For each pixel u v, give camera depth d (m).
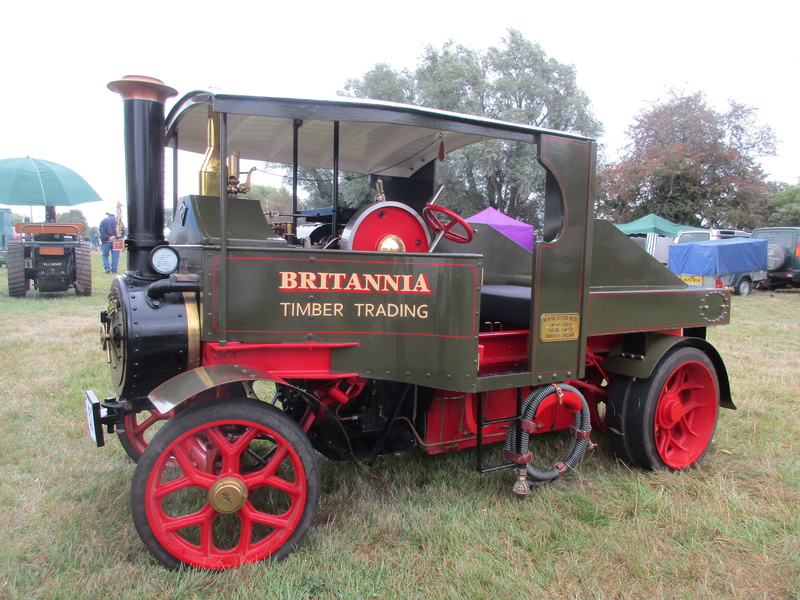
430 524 2.69
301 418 2.95
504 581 2.27
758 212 26.48
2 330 7.11
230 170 2.71
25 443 3.56
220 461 2.60
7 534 2.53
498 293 3.45
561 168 2.86
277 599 2.12
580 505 2.89
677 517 2.80
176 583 2.19
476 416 3.17
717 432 4.04
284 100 2.32
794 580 2.32
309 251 2.44
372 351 2.56
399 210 2.90
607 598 2.22
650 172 25.36
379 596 2.19
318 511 2.82
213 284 2.33
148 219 2.58
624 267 3.34
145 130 2.54
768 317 10.52
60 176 11.02
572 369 3.01
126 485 3.01
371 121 2.43
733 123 26.75
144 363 2.34
